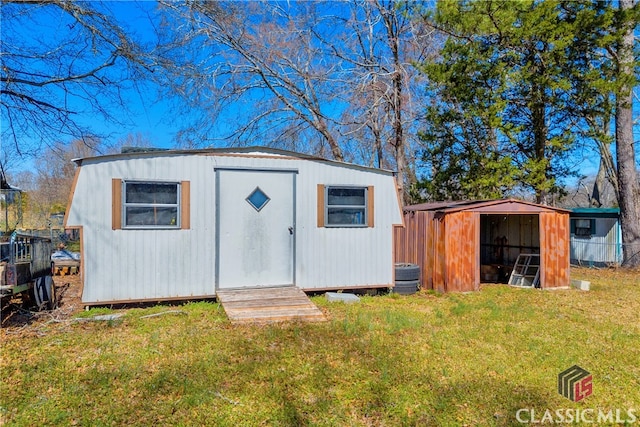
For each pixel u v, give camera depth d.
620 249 13.84
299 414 3.32
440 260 9.01
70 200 6.47
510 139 12.72
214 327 5.66
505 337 5.40
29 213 22.59
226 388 3.74
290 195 7.83
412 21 14.04
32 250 6.22
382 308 7.06
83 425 3.11
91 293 6.55
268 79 16.39
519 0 11.53
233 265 7.46
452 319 6.34
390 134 16.59
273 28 15.57
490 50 12.73
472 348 4.93
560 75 12.49
